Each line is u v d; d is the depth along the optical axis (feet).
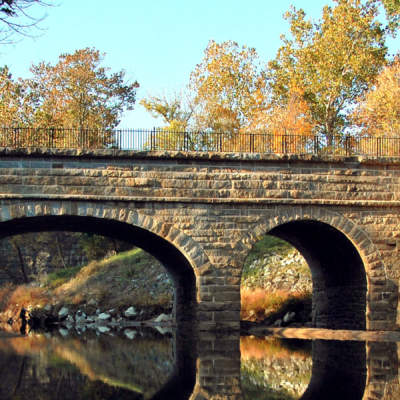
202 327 109.40
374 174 116.26
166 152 109.60
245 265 164.96
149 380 66.74
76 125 224.74
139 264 194.29
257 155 112.16
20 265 230.07
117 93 238.07
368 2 225.97
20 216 105.70
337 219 114.52
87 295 182.29
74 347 100.73
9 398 56.18
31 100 234.99
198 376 68.85
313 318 139.33
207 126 221.46
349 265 124.06
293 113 212.23
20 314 177.88
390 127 192.75
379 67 221.46
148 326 152.66
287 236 141.69
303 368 73.56
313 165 114.21
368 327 115.14
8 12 69.51
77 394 58.34
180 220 110.01
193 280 131.03
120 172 108.78
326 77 219.82
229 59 231.71
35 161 106.73
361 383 62.85
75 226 128.98
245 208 111.75
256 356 84.89
